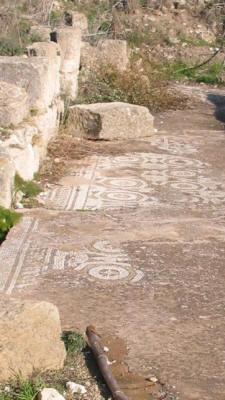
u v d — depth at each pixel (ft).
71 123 42.50
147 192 31.07
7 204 25.89
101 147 40.19
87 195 30.30
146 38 77.25
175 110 54.75
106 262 20.88
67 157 37.01
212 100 59.72
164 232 24.04
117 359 15.21
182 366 15.02
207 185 32.73
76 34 47.75
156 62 72.74
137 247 22.30
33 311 14.40
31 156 30.86
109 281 19.44
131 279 19.63
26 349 14.16
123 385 14.23
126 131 42.63
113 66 55.72
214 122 50.21
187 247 22.47
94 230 24.08
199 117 52.06
